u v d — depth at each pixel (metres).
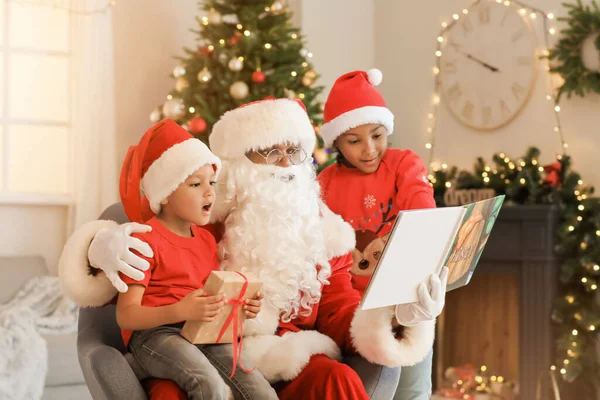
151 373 1.89
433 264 1.89
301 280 2.18
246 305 1.90
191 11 5.46
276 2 4.66
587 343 4.34
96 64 4.85
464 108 5.18
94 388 1.99
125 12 5.21
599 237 4.27
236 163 2.26
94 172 4.82
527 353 4.51
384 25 5.68
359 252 2.60
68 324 3.95
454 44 5.25
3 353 3.37
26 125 4.87
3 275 4.25
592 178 4.54
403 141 5.54
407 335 2.07
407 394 2.55
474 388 4.82
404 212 1.73
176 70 4.71
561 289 4.50
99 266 1.93
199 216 2.03
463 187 4.71
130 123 5.21
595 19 4.42
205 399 1.79
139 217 2.09
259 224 2.19
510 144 4.95
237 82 4.45
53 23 4.93
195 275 2.03
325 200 2.69
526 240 4.51
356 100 2.63
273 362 2.02
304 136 2.28
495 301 5.04
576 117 4.62
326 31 5.53
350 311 2.20
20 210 4.83
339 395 1.93
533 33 4.84
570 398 4.41
